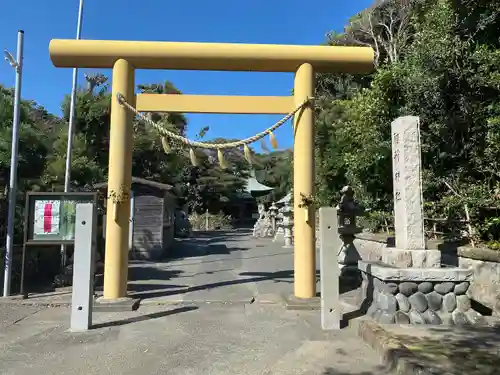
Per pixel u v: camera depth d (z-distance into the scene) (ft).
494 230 20.77
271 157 132.36
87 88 60.64
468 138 24.08
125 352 14.78
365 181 35.65
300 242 22.72
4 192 29.99
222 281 29.14
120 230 22.24
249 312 20.68
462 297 16.85
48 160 37.50
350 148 40.75
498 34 23.25
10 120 34.09
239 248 55.16
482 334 14.80
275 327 17.98
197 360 13.98
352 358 13.96
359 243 37.40
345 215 28.73
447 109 24.84
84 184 40.81
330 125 47.52
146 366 13.43
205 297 23.84
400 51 44.11
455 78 23.54
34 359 14.07
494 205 20.49
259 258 43.73
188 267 36.81
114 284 21.88
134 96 23.57
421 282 16.78
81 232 17.94
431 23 26.73
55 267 31.48
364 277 19.75
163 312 20.65
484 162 22.50
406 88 27.32
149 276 31.50
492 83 21.22
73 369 13.16
